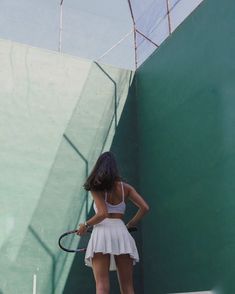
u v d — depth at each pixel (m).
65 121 7.61
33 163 7.15
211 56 6.62
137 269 7.43
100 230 2.18
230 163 5.89
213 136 6.31
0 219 6.67
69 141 7.53
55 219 7.03
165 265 6.92
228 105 6.09
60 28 8.23
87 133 7.73
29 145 7.21
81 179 7.41
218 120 6.25
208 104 6.53
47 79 7.72
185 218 6.63
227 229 5.77
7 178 6.91
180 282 6.53
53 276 6.75
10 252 6.59
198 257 6.23
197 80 6.86
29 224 6.83
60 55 7.98
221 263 5.78
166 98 7.58
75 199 7.26
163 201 7.22
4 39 7.62
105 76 8.27
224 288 5.66
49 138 7.39
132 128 8.23
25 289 6.51
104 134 7.88
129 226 2.39
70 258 6.96
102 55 8.41
